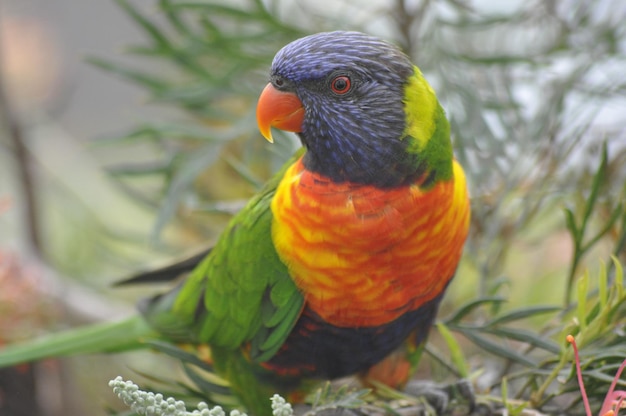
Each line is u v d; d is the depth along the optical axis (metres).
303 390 1.25
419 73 1.21
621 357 1.18
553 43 1.30
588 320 1.19
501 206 1.27
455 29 1.30
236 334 1.24
